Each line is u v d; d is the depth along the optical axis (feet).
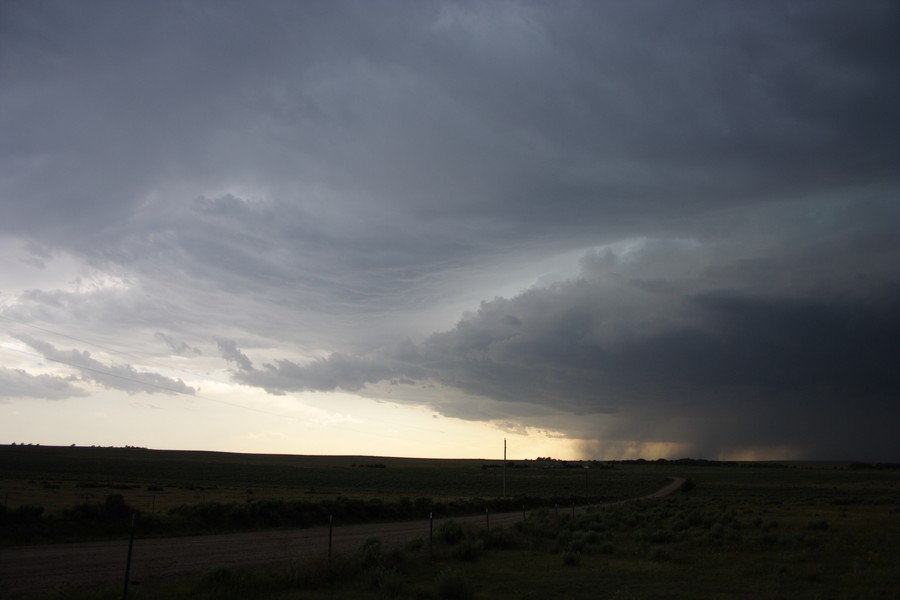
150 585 57.57
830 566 73.20
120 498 119.34
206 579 56.90
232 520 136.05
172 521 124.36
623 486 454.81
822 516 163.53
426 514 191.42
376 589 57.36
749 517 160.76
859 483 487.61
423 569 72.02
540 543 98.84
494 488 409.90
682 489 405.39
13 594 54.54
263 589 56.54
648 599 53.98
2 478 311.88
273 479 433.07
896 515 167.73
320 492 303.68
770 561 78.07
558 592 57.93
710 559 80.28
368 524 161.17
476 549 82.74
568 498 285.23
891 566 72.08
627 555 85.81
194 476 431.84
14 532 98.02
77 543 98.02
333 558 64.39
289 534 124.26
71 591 53.47
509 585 61.57
